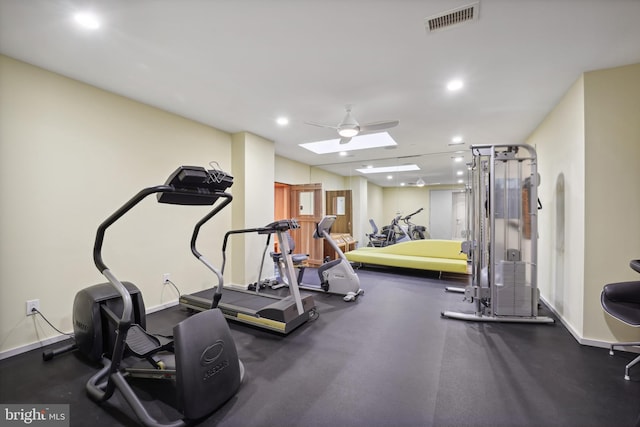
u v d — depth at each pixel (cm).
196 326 173
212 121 396
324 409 174
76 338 239
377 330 292
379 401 181
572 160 280
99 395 180
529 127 412
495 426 160
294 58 238
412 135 457
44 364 225
